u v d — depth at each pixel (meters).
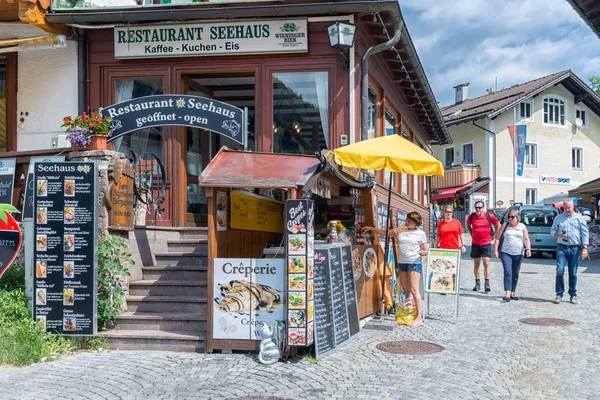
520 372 6.54
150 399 5.61
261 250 9.26
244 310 7.23
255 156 7.89
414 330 8.72
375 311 9.89
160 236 9.38
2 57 11.23
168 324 7.86
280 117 10.35
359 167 8.05
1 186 9.55
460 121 39.53
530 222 23.03
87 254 7.55
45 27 10.31
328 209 10.09
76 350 7.50
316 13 9.91
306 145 10.24
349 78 10.11
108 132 8.59
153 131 10.80
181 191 10.65
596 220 23.83
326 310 7.34
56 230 7.60
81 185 7.62
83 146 8.42
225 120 8.80
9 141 11.11
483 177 38.50
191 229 9.87
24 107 11.05
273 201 9.27
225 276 7.29
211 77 11.09
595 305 10.99
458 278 9.56
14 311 7.69
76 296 7.52
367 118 10.38
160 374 6.42
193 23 10.28
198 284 8.40
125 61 10.72
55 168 7.64
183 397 5.66
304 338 6.84
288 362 6.88
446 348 7.60
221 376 6.34
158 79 10.76
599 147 41.41
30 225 8.09
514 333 8.51
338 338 7.57
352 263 8.39
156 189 10.68
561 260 11.33
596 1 13.03
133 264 8.09
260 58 10.37
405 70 12.81
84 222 7.59
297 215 6.91
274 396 5.67
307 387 5.95
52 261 7.58
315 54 10.20
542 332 8.58
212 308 7.31
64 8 10.30
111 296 7.95
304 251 6.88
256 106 10.37
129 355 7.25
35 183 7.64
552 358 7.14
